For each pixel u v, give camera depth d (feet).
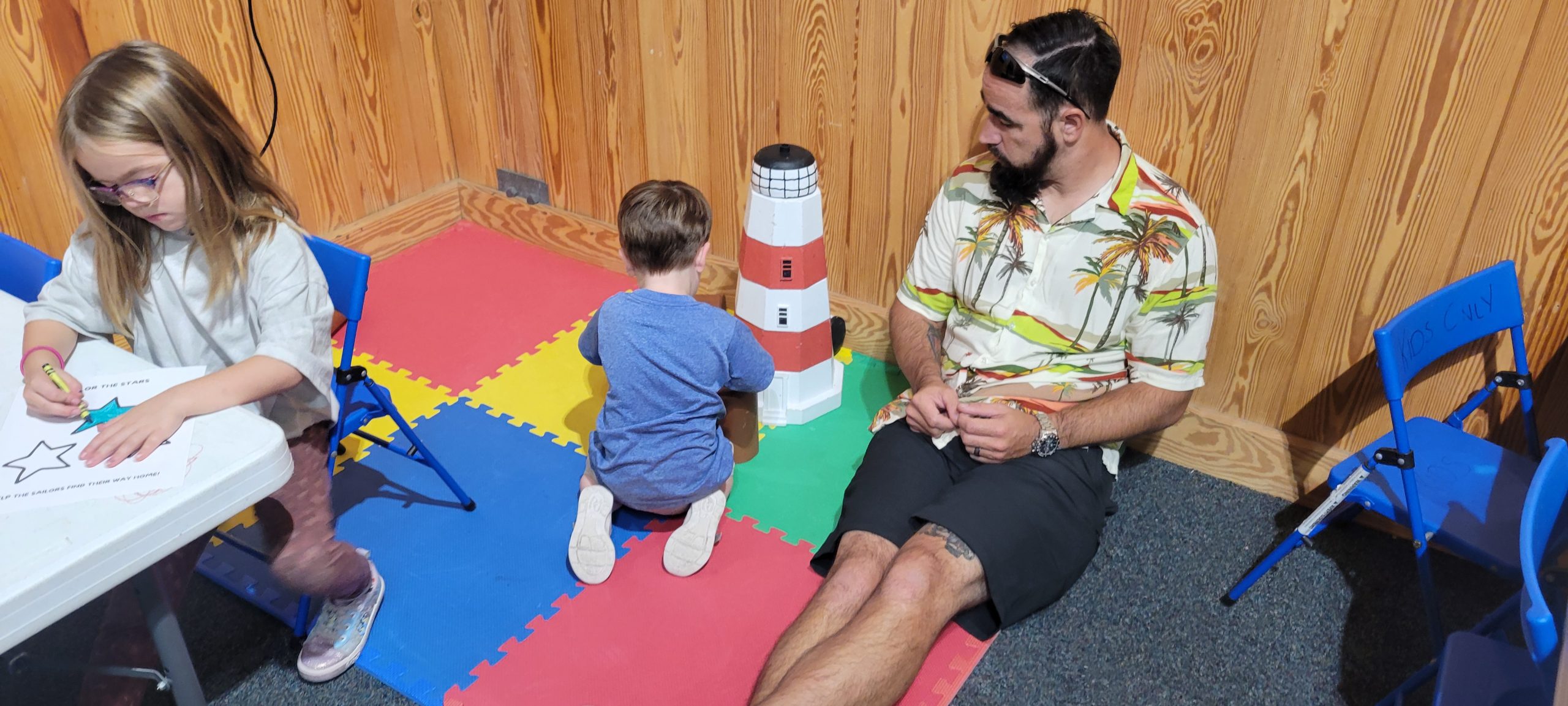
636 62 9.71
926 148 8.58
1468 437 7.09
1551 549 5.83
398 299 10.55
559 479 8.30
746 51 9.04
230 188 5.70
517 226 11.62
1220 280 7.82
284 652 6.84
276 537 6.16
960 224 7.44
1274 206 7.32
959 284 7.57
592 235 11.05
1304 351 7.73
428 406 9.06
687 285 7.25
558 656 6.75
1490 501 6.50
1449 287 6.43
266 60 9.58
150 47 5.26
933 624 6.04
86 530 4.10
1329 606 7.22
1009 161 6.79
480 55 10.75
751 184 8.04
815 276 8.30
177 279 5.91
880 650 5.76
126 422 4.65
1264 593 7.33
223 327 6.09
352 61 10.30
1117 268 6.90
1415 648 6.90
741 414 8.16
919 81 8.29
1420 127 6.56
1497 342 7.07
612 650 6.79
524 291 10.75
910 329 7.95
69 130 5.04
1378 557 7.61
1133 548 7.74
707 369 7.16
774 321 8.42
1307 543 7.00
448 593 7.23
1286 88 6.88
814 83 8.84
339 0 9.96
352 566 6.54
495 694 6.49
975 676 6.71
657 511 7.59
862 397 9.38
